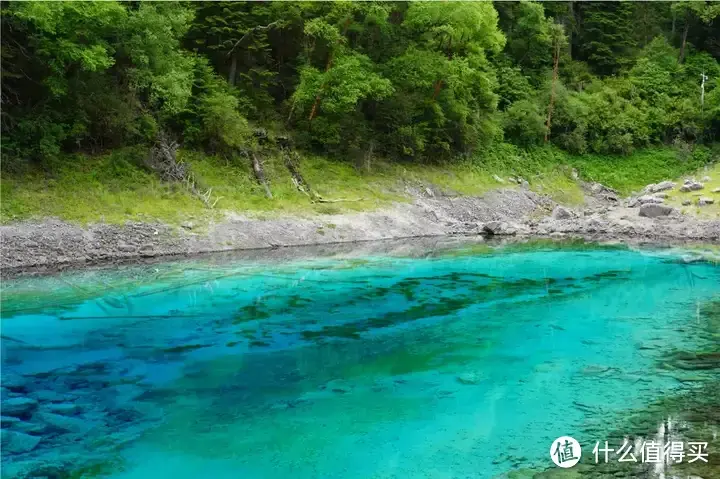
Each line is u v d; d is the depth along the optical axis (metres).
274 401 7.98
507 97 38.97
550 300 13.96
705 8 43.91
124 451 6.60
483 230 25.84
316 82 26.97
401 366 9.38
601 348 10.37
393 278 16.33
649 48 45.06
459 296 14.34
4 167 18.95
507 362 9.59
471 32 30.95
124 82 22.11
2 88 20.00
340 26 28.50
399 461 6.39
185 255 18.80
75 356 9.75
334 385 8.57
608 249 21.70
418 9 29.52
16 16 18.48
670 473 6.09
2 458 6.43
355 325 11.75
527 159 35.91
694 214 26.17
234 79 28.08
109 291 14.26
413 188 28.45
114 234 18.55
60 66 19.53
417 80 29.58
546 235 25.44
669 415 7.54
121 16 19.84
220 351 10.09
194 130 24.12
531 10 39.84
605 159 38.19
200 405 7.84
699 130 39.75
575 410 7.70
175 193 21.47
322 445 6.75
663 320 12.23
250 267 17.36
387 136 30.30
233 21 27.17
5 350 10.03
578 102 38.72
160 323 11.78
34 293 13.92
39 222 17.81
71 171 20.23
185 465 6.31
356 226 23.50
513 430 7.12
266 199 23.45
